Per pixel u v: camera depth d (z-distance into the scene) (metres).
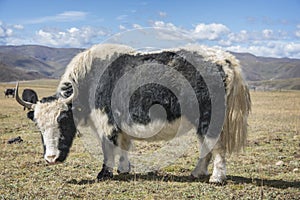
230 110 7.35
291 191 6.76
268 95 53.94
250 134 14.34
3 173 8.17
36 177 7.86
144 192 6.71
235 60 7.53
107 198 6.37
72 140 7.72
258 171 8.47
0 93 52.78
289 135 14.17
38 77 185.25
